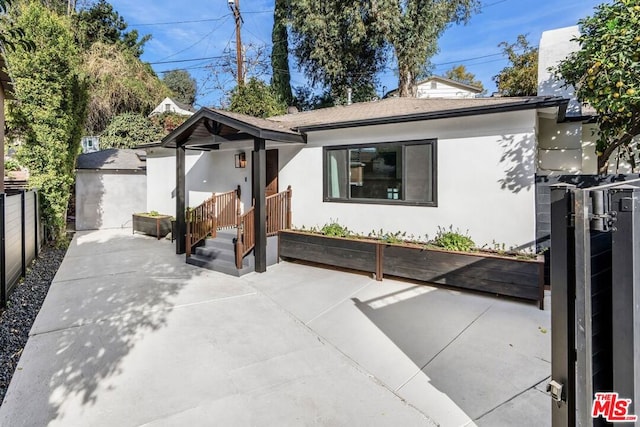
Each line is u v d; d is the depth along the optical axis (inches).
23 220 263.9
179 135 340.5
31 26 354.0
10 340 162.6
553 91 325.4
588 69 217.8
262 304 211.8
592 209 59.1
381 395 121.3
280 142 314.7
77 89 406.3
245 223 287.6
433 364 140.9
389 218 279.4
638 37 193.0
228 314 195.6
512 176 228.5
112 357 146.6
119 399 118.1
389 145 276.7
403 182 271.4
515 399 117.3
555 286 66.2
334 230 287.3
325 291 233.6
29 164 378.0
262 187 281.6
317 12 714.8
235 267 278.5
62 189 402.0
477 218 241.8
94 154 608.1
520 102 212.1
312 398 119.4
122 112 885.8
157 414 110.7
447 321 181.8
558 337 65.7
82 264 313.3
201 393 122.0
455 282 222.5
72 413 110.8
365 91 802.2
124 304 210.1
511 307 198.8
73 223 589.3
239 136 302.4
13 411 111.3
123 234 494.9
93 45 893.8
